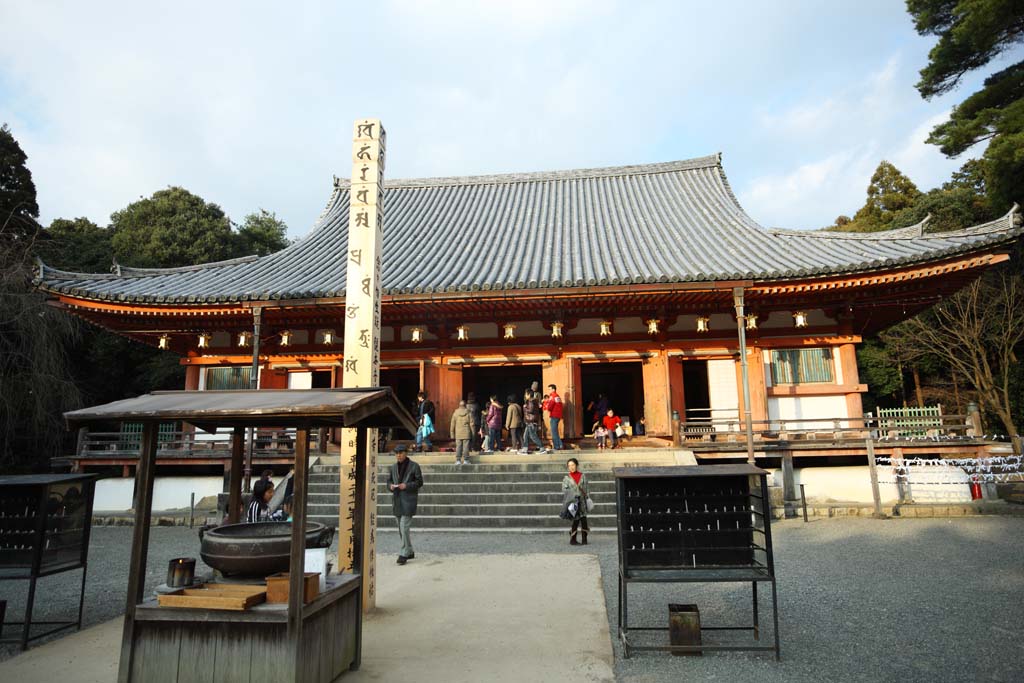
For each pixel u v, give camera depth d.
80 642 6.23
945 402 29.84
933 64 22.30
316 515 13.51
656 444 18.34
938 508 12.96
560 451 16.39
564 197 27.58
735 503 5.76
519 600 7.29
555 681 4.94
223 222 38.03
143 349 30.30
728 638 5.95
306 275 19.78
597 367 24.78
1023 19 19.75
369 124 7.54
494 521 12.72
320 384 23.17
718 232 21.56
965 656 5.33
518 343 19.48
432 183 29.95
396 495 9.57
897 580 7.93
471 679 4.97
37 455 21.91
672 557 5.67
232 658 4.25
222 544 4.67
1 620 6.45
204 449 17.31
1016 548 9.62
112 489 16.64
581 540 11.11
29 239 26.44
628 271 17.91
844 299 17.22
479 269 19.56
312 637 4.48
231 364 20.20
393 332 19.89
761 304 17.59
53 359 20.75
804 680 4.92
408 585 8.05
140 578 4.48
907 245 16.50
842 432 17.69
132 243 35.50
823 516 13.34
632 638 6.00
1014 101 20.45
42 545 6.27
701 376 24.98
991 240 14.80
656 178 28.28
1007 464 13.66
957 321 27.12
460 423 15.32
